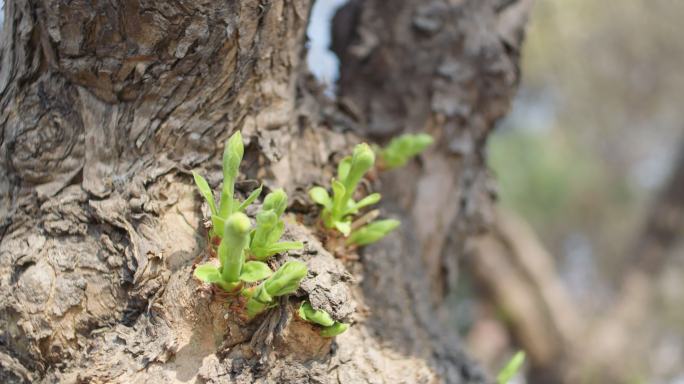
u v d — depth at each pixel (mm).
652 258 1272
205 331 418
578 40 1207
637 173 1891
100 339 419
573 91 1392
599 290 2004
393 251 490
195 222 429
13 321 424
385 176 524
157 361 414
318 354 424
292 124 462
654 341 1359
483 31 541
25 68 429
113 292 421
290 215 451
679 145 1376
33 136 427
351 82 554
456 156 539
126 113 429
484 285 1194
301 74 485
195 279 417
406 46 542
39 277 421
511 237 1178
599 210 1941
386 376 444
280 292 399
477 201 559
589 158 1858
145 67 422
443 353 480
